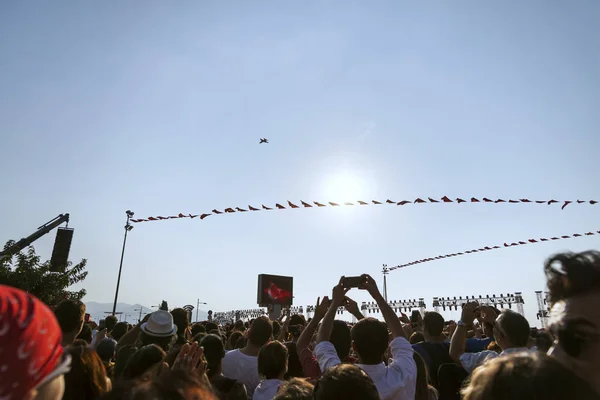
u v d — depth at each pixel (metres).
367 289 3.67
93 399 2.56
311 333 4.21
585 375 1.45
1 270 18.31
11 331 1.12
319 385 2.20
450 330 7.41
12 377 1.10
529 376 1.21
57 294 19.28
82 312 4.29
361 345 3.22
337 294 3.65
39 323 1.21
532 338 4.57
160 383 1.66
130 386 2.10
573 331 1.47
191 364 2.37
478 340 5.63
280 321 8.17
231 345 7.16
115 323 7.94
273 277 25.53
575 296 1.52
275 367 3.87
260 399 3.71
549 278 1.64
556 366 1.25
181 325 5.71
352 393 2.09
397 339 3.46
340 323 4.14
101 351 5.14
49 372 1.21
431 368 4.78
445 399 4.31
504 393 1.22
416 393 3.80
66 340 4.11
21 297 1.25
